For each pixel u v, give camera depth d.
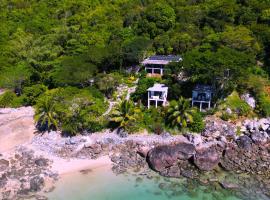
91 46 93.00
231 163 56.72
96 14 110.12
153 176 54.41
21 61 92.81
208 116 66.94
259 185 51.44
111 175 54.38
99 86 75.62
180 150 57.44
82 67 78.31
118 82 77.31
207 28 92.31
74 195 49.56
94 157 58.84
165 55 86.44
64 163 57.00
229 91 71.69
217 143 60.62
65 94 67.62
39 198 48.47
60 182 52.31
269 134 63.12
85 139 61.22
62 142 61.25
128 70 84.81
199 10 99.00
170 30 95.19
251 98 70.56
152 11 97.94
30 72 84.12
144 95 72.81
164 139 61.75
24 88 80.88
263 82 75.00
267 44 83.38
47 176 53.41
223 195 49.56
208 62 64.88
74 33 101.56
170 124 64.44
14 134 64.69
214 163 55.88
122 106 64.00
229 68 63.91
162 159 55.84
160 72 80.50
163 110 67.00
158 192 50.47
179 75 74.06
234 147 60.44
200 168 55.44
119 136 62.72
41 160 56.81
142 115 66.25
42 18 118.12
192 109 64.69
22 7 125.88
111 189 51.09
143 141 61.12
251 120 66.50
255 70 78.94
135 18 102.25
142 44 85.44
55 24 114.00
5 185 50.91
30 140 63.00
